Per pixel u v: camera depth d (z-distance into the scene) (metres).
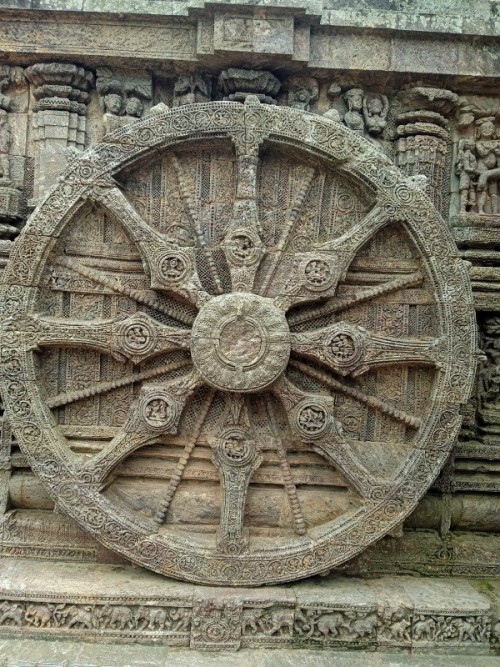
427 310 3.65
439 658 3.36
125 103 4.09
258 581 3.47
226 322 3.41
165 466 3.67
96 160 3.45
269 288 3.60
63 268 3.61
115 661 3.17
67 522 3.81
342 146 3.48
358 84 4.14
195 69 4.04
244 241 3.50
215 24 3.78
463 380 3.48
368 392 3.69
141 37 3.93
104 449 3.52
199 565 3.46
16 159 4.11
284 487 3.65
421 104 4.14
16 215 4.00
